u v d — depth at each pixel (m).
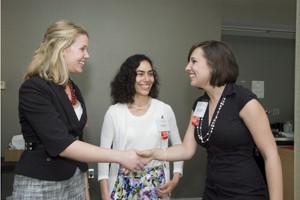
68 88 1.39
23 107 1.17
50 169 1.22
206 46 1.39
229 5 3.92
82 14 3.28
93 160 1.19
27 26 3.16
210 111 1.45
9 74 3.14
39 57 1.24
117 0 3.36
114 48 3.36
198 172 3.58
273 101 4.98
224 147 1.33
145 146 1.88
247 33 4.76
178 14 3.51
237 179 1.30
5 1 3.12
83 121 1.37
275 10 4.05
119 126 1.90
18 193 1.22
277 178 1.24
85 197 1.48
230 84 1.38
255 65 4.90
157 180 1.83
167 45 3.48
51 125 1.14
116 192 1.80
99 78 3.33
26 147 1.24
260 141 1.27
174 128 2.06
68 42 1.24
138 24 3.41
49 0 3.20
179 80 3.51
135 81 1.92
